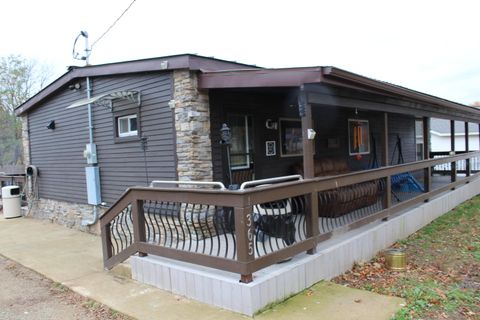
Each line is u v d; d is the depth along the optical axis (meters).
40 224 8.90
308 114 4.55
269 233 4.05
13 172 12.63
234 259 3.42
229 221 3.70
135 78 6.09
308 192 4.09
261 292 3.30
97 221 7.38
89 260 5.62
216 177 5.64
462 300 3.76
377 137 10.58
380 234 5.47
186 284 3.77
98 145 7.12
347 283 4.25
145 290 4.07
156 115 5.73
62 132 8.24
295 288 3.71
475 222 7.45
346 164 8.62
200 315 3.32
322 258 4.14
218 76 5.07
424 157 8.34
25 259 5.77
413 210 6.68
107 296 3.97
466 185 9.96
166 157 5.62
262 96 6.62
